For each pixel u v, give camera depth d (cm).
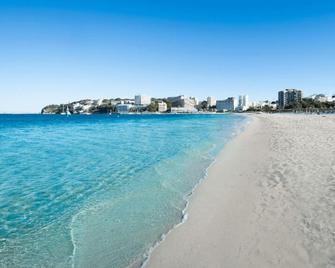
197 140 2480
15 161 1527
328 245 541
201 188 964
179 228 661
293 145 1783
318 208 712
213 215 728
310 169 1100
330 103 15875
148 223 697
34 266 522
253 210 739
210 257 532
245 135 2769
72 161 1516
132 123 6525
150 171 1255
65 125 5856
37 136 3188
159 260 530
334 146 1661
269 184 949
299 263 492
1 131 4116
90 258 547
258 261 508
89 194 934
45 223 706
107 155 1705
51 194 936
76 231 659
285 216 684
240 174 1126
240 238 597
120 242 605
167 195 908
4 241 615
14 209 802
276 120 6166
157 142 2383
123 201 859
